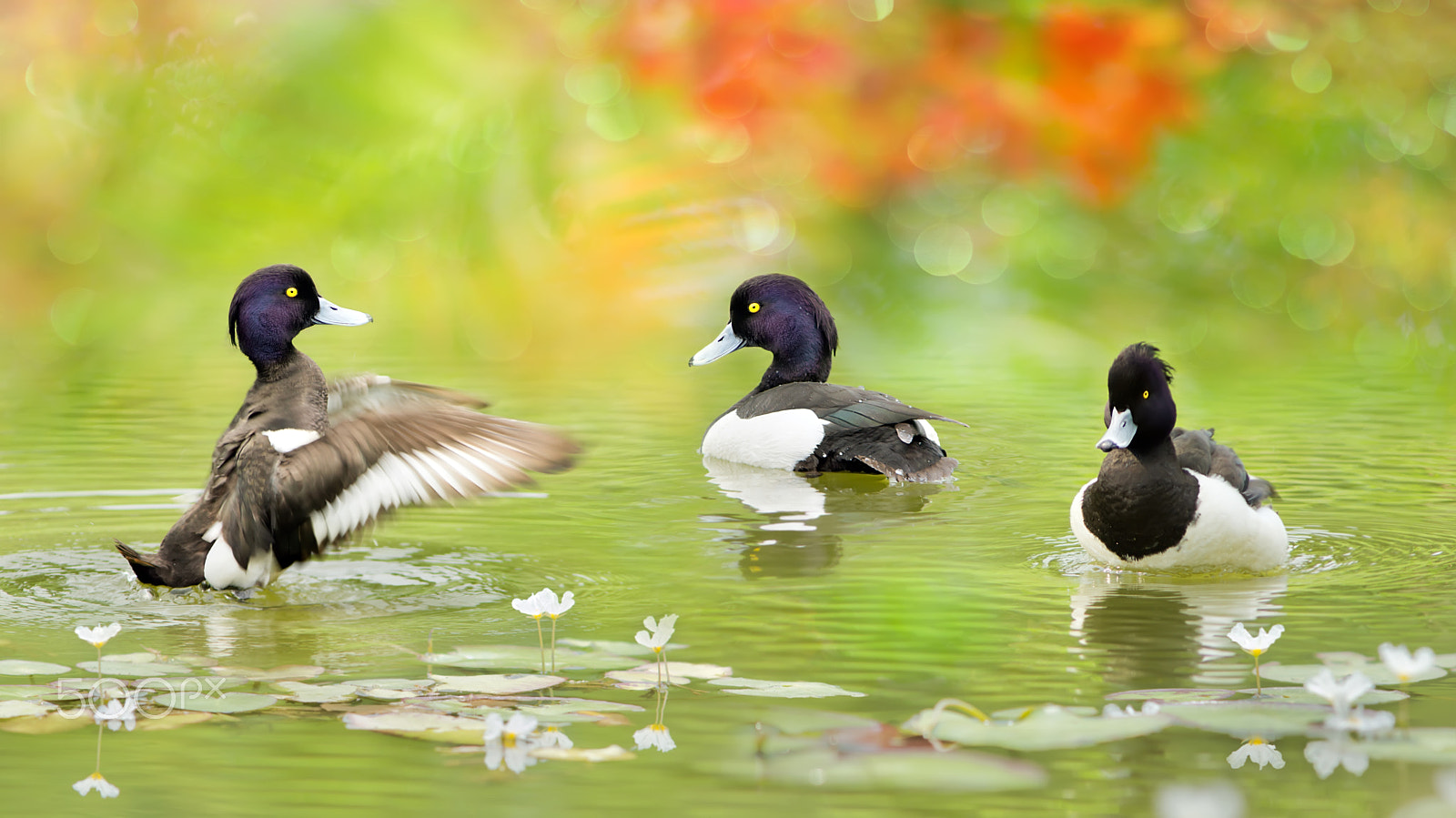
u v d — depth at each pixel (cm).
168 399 1509
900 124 2566
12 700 677
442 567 909
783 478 1210
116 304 2473
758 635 773
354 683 693
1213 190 2770
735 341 1448
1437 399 1580
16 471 1153
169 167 2980
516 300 2453
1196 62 2556
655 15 2605
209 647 753
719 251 2581
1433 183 2780
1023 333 2188
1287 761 611
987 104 2514
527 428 782
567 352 1970
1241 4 2542
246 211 2942
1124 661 727
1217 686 683
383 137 2983
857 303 2423
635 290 2492
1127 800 579
